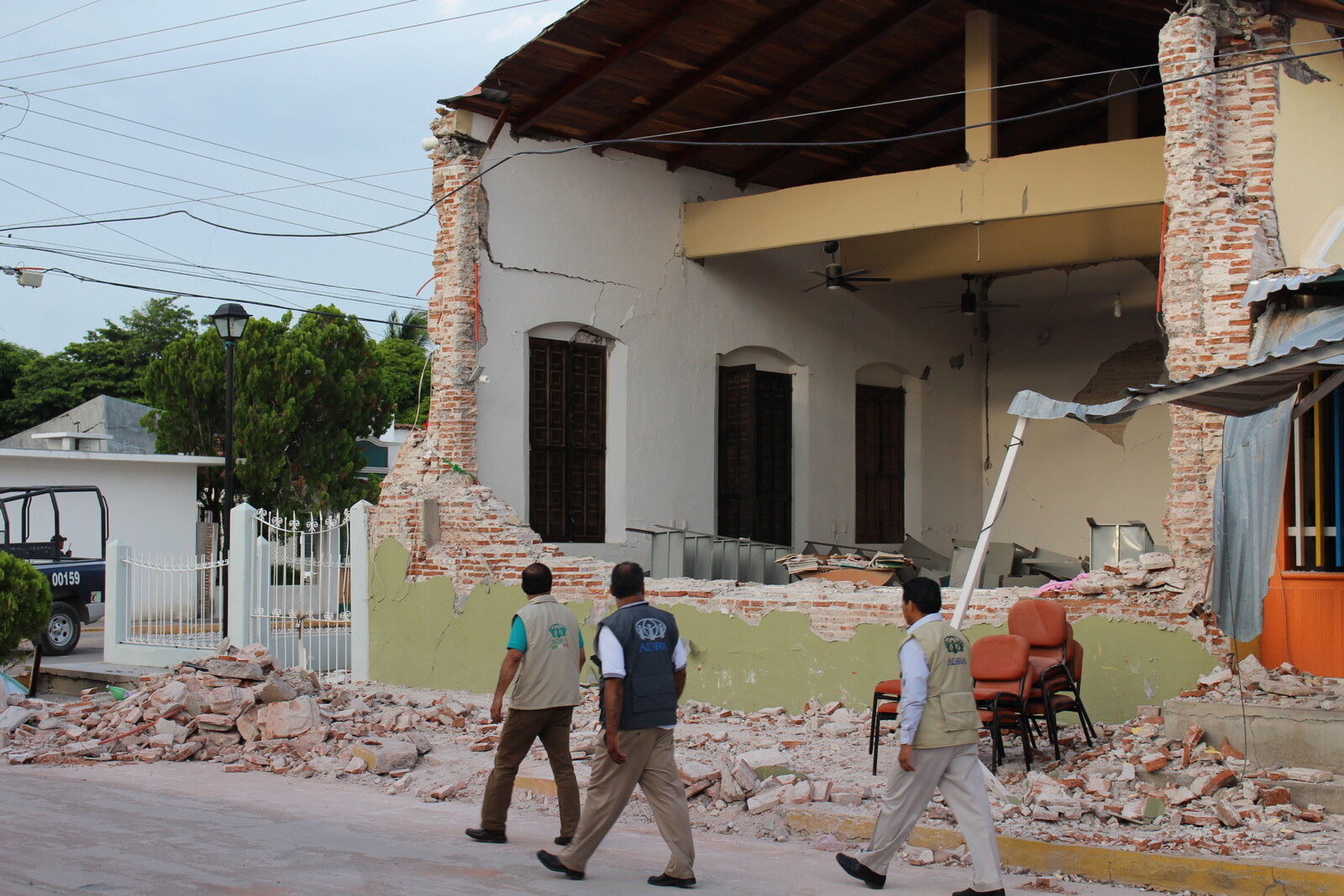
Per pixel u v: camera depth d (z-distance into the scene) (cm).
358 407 3209
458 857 725
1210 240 1046
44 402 4331
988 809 641
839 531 2005
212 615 1670
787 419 1958
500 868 696
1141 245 1711
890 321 2111
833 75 1652
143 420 3203
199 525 2772
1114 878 691
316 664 1597
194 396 3047
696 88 1600
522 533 1437
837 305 2025
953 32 1600
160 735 1106
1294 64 1084
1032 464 2177
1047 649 931
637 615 676
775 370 1955
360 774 1009
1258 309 1022
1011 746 962
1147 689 1020
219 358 3030
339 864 694
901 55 1644
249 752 1071
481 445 1526
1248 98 1066
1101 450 2086
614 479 1692
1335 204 1113
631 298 1717
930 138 1906
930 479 2161
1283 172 1062
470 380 1512
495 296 1549
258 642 1555
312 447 3105
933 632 650
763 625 1235
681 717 1211
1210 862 666
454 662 1448
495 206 1555
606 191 1697
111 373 4500
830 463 1994
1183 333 1052
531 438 1600
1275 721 832
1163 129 1955
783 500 1925
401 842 764
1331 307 1000
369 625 1536
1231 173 1060
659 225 1767
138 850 720
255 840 759
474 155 1536
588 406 1677
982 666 884
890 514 2125
